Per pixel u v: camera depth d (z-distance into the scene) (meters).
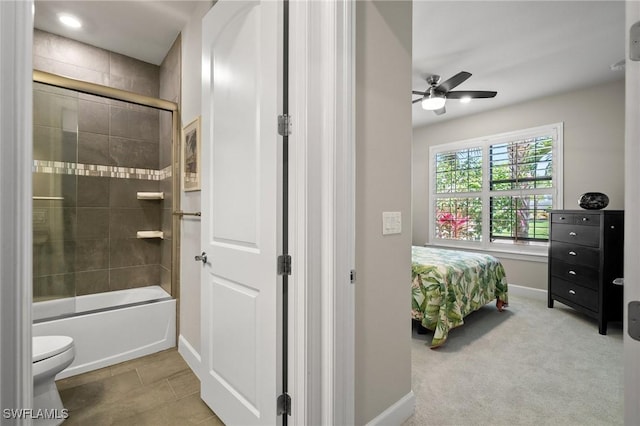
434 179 5.03
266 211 1.27
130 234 3.08
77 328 2.11
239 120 1.44
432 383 1.98
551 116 3.85
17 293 0.50
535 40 2.63
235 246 1.49
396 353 1.56
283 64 1.27
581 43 2.67
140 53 2.95
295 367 1.22
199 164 2.10
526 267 4.05
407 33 1.61
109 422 1.62
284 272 1.25
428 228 5.08
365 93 1.38
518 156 4.16
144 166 3.16
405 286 1.61
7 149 0.49
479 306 3.00
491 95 3.03
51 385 1.60
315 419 1.20
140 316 2.38
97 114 2.90
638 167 0.53
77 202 2.79
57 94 2.48
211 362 1.68
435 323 2.51
